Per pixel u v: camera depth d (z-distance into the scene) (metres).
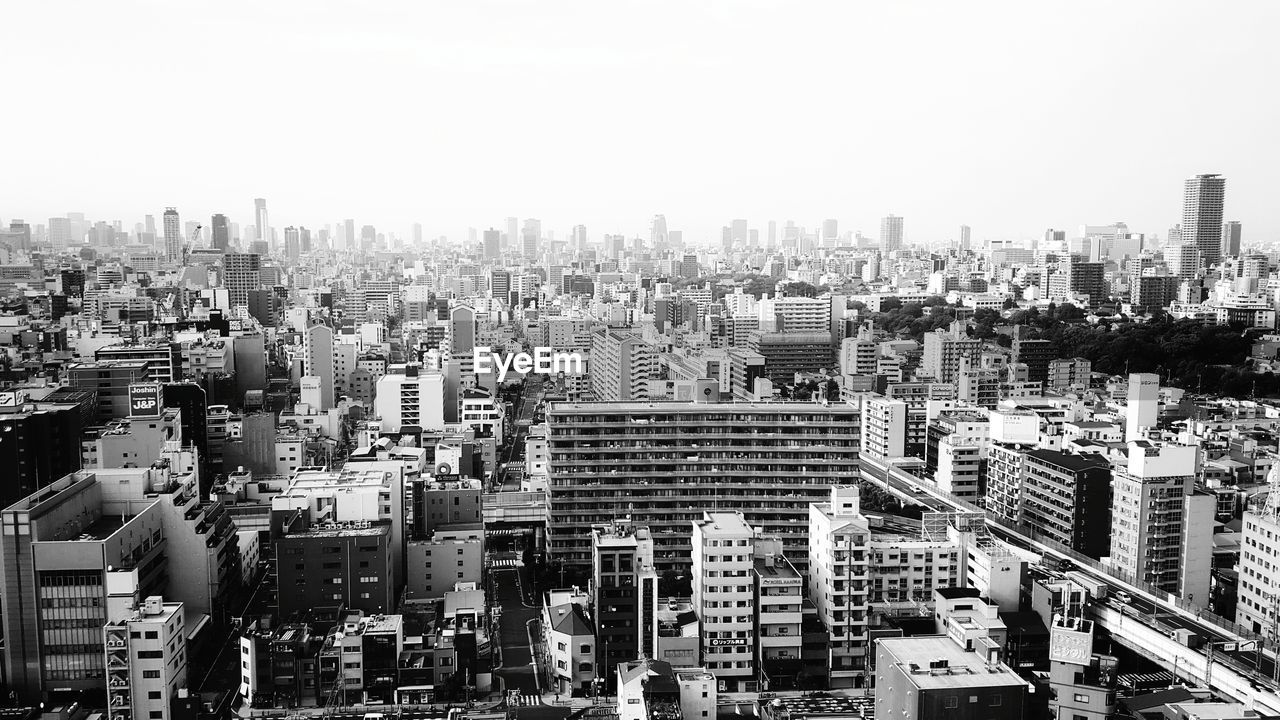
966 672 161.88
